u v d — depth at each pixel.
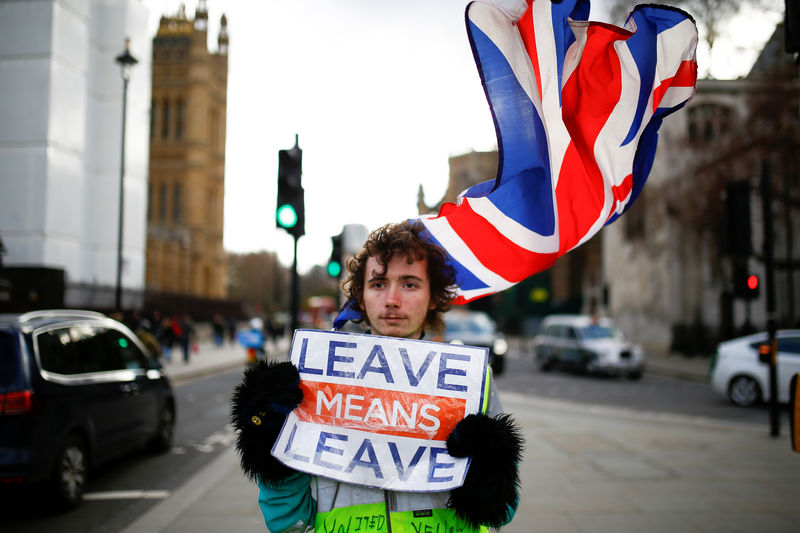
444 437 1.68
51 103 26.39
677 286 30.08
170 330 25.09
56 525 5.22
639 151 2.23
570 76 2.08
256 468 1.63
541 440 8.69
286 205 7.92
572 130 2.11
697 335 29.53
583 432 9.37
